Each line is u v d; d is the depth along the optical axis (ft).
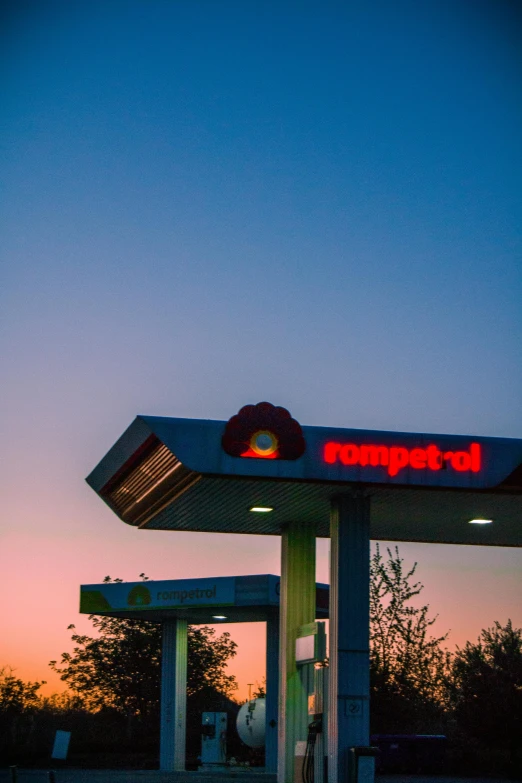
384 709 137.18
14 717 171.12
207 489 70.64
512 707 124.16
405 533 87.71
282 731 78.33
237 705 183.93
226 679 185.57
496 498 73.05
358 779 67.46
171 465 68.59
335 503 72.74
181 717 134.82
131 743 161.58
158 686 176.45
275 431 66.74
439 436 69.31
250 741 136.46
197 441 65.92
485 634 130.62
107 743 160.66
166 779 110.93
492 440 69.97
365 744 69.15
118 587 131.54
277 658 130.82
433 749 121.60
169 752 133.08
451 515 79.61
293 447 66.85
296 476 66.95
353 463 67.82
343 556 71.77
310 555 82.33
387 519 81.30
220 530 86.43
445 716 138.31
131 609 129.80
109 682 176.45
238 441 66.13
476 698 126.31
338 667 70.28
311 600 81.41
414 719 138.10
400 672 139.54
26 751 151.84
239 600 122.52
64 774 115.44
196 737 173.68
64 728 174.29
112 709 176.96
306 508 77.00
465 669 129.18
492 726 124.36
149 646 179.01
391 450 68.54
